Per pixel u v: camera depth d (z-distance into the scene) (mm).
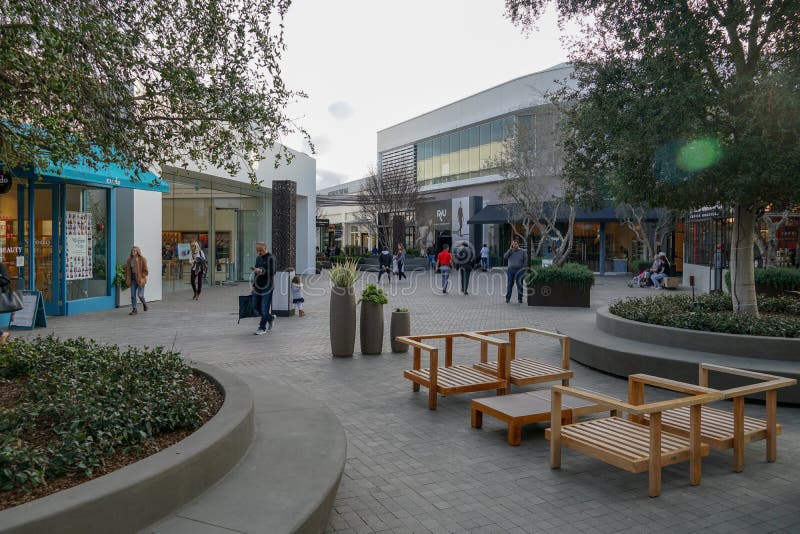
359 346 10039
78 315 13805
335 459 3826
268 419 4746
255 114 5863
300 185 28531
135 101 5586
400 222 36938
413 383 7035
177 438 3689
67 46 4105
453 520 3693
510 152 28312
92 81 4793
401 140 52281
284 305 13750
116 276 15336
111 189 15164
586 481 4340
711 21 7543
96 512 2535
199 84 5445
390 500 3996
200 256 17969
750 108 6859
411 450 5020
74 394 3939
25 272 13078
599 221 34031
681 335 7609
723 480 4348
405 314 9375
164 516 2926
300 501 3156
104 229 15148
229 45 5840
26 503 2506
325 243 48562
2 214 12867
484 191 42219
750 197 7504
